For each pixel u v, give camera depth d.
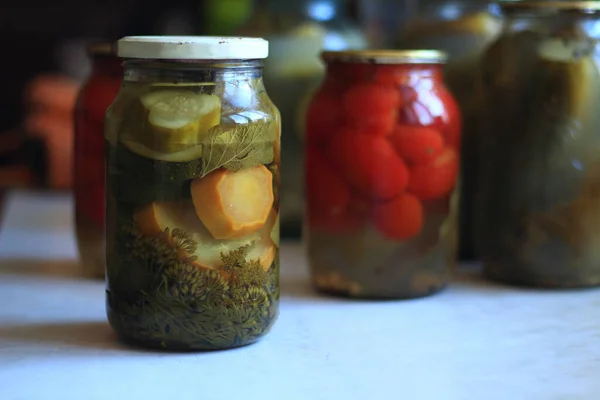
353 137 0.87
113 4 1.95
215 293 0.75
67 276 0.97
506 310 0.87
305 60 1.08
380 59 0.86
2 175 1.68
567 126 0.89
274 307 0.78
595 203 0.90
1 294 0.91
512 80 0.91
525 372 0.74
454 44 1.00
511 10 0.92
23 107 1.95
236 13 1.29
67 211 1.30
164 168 0.74
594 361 0.75
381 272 0.88
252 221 0.75
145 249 0.75
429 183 0.88
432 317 0.85
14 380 0.72
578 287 0.92
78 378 0.72
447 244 0.90
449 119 0.88
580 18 0.90
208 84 0.75
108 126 0.77
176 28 1.92
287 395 0.70
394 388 0.71
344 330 0.81
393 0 1.22
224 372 0.73
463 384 0.72
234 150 0.74
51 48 1.96
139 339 0.77
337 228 0.88
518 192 0.91
